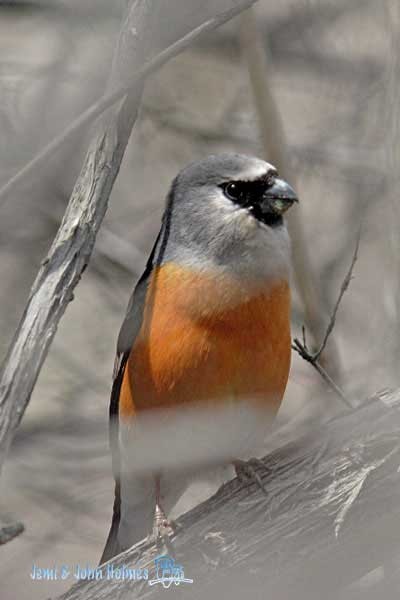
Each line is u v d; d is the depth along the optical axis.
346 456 8.45
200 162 10.11
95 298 16.09
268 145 13.51
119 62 8.23
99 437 14.19
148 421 9.72
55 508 13.75
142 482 10.33
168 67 16.48
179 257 9.69
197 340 9.36
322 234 15.98
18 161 12.07
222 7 9.05
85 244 7.91
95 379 15.12
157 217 16.28
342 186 16.23
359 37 16.20
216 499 8.88
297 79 16.52
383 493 8.23
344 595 8.75
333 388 8.91
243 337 9.38
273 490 8.64
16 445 14.06
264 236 9.61
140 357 9.62
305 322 13.46
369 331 14.64
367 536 8.30
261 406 9.62
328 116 16.25
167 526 8.84
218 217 9.69
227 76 16.64
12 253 14.86
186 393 9.50
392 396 8.62
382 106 14.42
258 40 13.40
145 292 9.79
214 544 8.58
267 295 9.46
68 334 15.84
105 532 13.61
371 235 15.47
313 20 16.33
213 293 9.39
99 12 13.03
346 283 9.13
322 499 8.40
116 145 8.18
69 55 13.20
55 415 14.38
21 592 13.34
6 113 12.30
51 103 12.40
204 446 9.80
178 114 16.47
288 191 9.79
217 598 8.51
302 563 8.39
